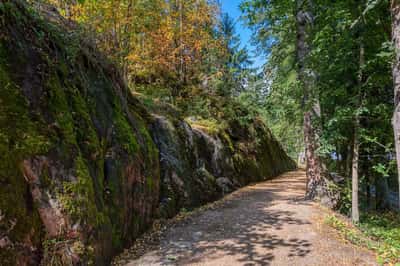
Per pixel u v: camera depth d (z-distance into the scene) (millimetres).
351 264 4176
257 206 8148
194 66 15992
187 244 5016
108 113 5211
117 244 4387
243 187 12375
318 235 5391
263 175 15719
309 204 7965
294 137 16297
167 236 5469
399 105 3914
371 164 8883
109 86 5734
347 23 6520
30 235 2869
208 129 12203
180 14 13500
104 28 9195
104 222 3916
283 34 10281
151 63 12516
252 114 15172
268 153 18250
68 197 3279
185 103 14492
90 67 5227
